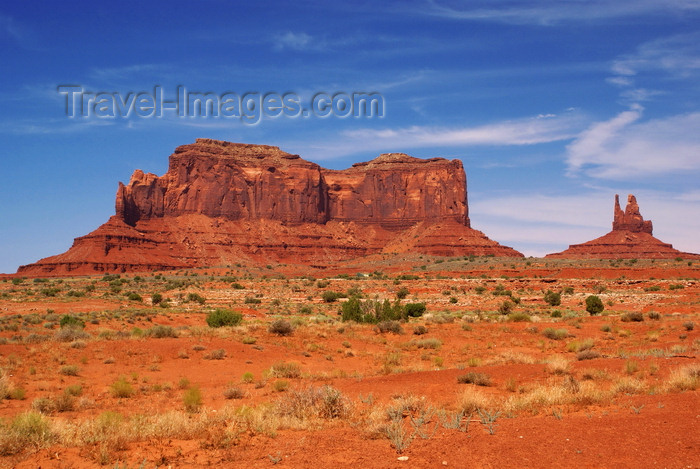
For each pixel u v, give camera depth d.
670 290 100.25
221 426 11.13
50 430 10.48
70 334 30.83
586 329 41.94
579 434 9.44
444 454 8.71
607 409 11.80
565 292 102.75
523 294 101.50
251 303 91.38
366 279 150.38
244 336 33.66
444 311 71.88
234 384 20.52
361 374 22.28
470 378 17.73
